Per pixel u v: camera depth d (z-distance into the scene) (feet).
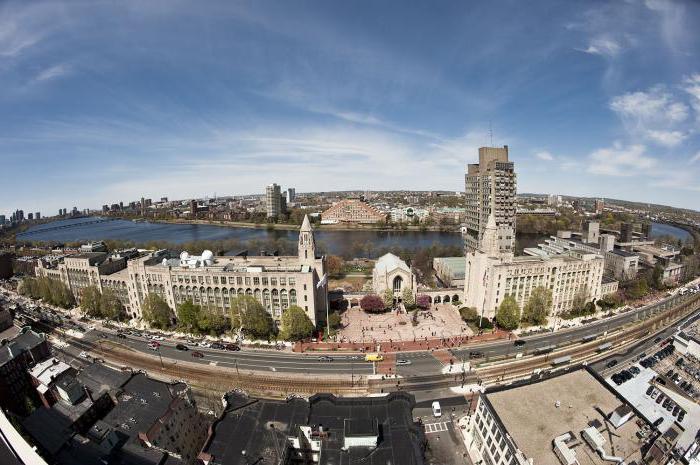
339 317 565.53
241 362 460.55
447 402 378.73
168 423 294.66
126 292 602.03
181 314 524.11
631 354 474.08
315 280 563.89
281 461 216.33
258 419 247.29
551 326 556.10
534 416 268.41
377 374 429.79
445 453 308.40
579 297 591.78
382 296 613.93
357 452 220.43
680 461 232.32
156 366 455.22
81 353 487.61
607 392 291.99
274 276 520.83
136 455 261.03
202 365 455.22
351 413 251.60
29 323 592.60
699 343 432.66
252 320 501.56
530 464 223.92
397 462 213.25
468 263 611.47
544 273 568.00
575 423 261.65
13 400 380.78
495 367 443.73
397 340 515.50
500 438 257.55
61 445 270.67
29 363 395.55
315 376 427.33
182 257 595.06
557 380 306.76
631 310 622.95
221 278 533.55
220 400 385.29
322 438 232.94
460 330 546.26
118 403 304.91
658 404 313.12
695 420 282.77
